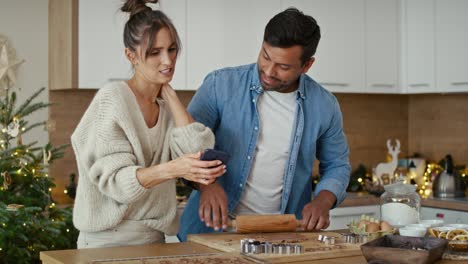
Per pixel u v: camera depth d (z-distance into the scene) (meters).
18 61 4.36
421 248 1.99
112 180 2.03
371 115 5.40
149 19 2.07
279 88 2.43
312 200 2.51
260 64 2.37
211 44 4.38
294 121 2.51
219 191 2.31
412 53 4.96
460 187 4.66
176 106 2.20
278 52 2.28
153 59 2.09
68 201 4.49
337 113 2.62
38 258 3.53
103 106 2.07
